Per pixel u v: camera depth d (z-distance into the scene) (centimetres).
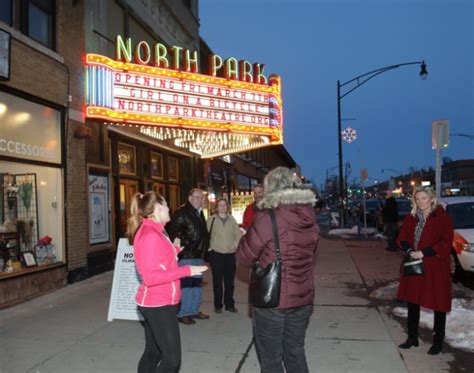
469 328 599
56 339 596
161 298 385
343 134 2628
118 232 1251
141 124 1159
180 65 1309
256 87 1403
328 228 2559
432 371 481
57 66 962
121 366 505
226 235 727
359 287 906
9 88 821
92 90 1064
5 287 780
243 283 971
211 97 1300
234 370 493
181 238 658
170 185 1759
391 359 516
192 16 1961
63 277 951
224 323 668
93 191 1110
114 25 1262
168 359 387
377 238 1903
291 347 371
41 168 930
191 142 1642
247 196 1630
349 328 634
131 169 1406
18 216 865
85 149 1065
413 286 539
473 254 908
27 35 880
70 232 986
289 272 357
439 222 528
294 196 361
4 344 579
